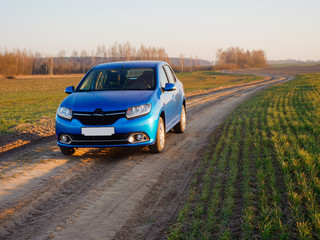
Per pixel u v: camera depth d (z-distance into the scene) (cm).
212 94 2750
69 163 580
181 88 873
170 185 460
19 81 7619
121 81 668
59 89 4919
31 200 414
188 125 1017
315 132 786
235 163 537
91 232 326
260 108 1433
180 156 623
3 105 2341
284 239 290
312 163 504
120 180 484
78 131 570
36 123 1123
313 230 305
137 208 383
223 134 830
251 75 9756
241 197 396
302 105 1528
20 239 315
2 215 369
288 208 354
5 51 12206
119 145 569
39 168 550
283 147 625
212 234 308
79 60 15575
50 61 13062
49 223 348
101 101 584
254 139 718
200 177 488
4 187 459
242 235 303
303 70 12369
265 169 500
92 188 453
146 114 580
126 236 316
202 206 372
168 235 309
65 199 416
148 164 567
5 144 779
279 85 3875
